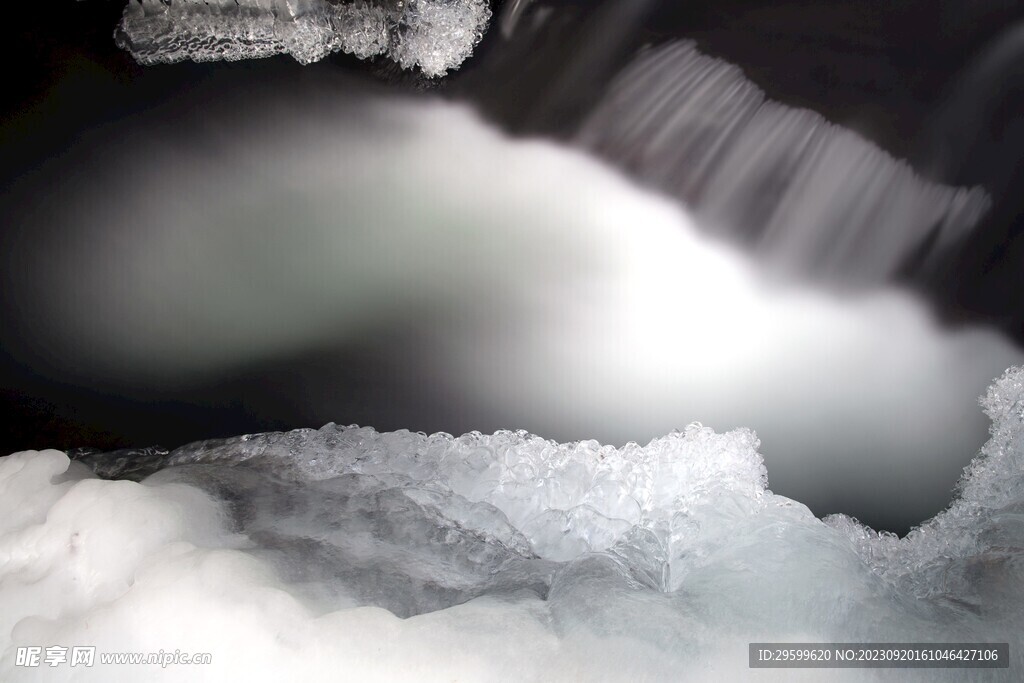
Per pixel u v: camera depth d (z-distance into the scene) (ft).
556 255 21.50
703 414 17.24
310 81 25.38
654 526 13.12
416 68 26.18
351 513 12.16
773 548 11.46
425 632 9.53
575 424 16.71
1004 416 17.21
